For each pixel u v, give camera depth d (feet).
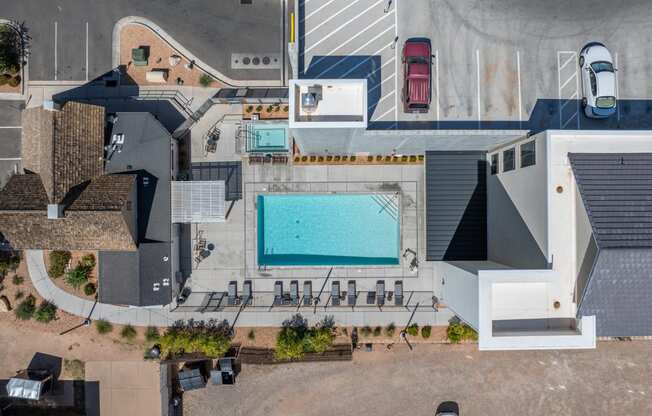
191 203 89.25
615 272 56.49
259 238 94.43
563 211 61.36
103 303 88.69
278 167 94.32
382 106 67.82
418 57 65.87
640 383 94.12
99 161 86.79
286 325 93.86
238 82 95.86
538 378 94.79
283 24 95.61
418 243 93.71
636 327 58.13
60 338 94.32
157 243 88.69
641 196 58.65
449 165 85.97
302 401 95.09
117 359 94.43
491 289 59.57
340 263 94.12
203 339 90.22
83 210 81.51
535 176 64.18
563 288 61.57
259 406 95.20
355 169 93.81
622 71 70.79
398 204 93.50
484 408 94.22
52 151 81.35
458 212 86.33
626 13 70.69
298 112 61.05
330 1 67.62
